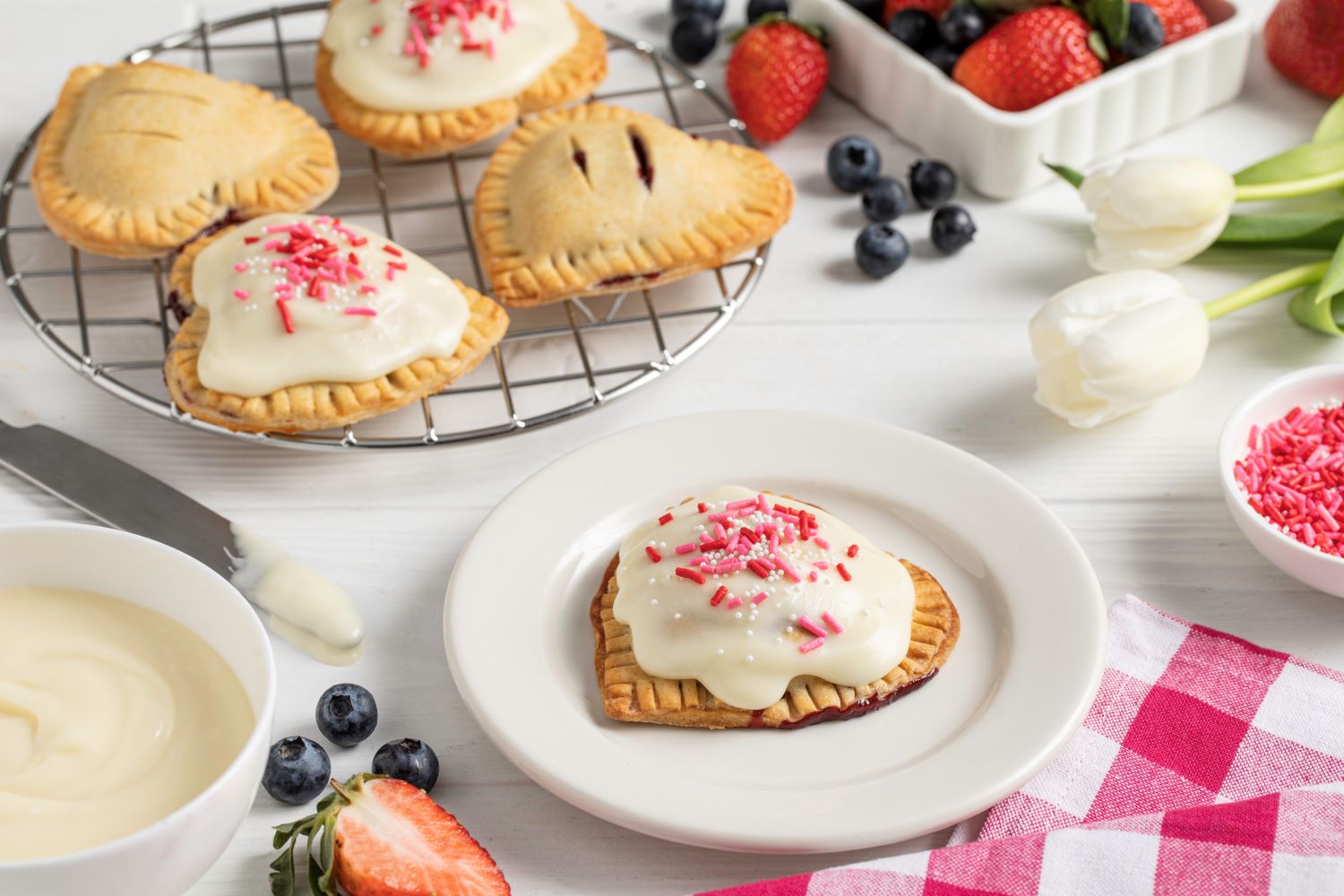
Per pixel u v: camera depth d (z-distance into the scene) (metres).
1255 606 0.92
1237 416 0.93
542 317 1.01
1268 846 0.83
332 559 0.93
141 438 0.97
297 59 1.13
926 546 0.92
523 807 0.87
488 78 1.04
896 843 0.85
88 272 1.02
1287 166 1.03
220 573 0.91
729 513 0.89
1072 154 1.07
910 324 1.02
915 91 1.08
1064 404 0.96
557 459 0.93
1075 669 0.87
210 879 0.85
